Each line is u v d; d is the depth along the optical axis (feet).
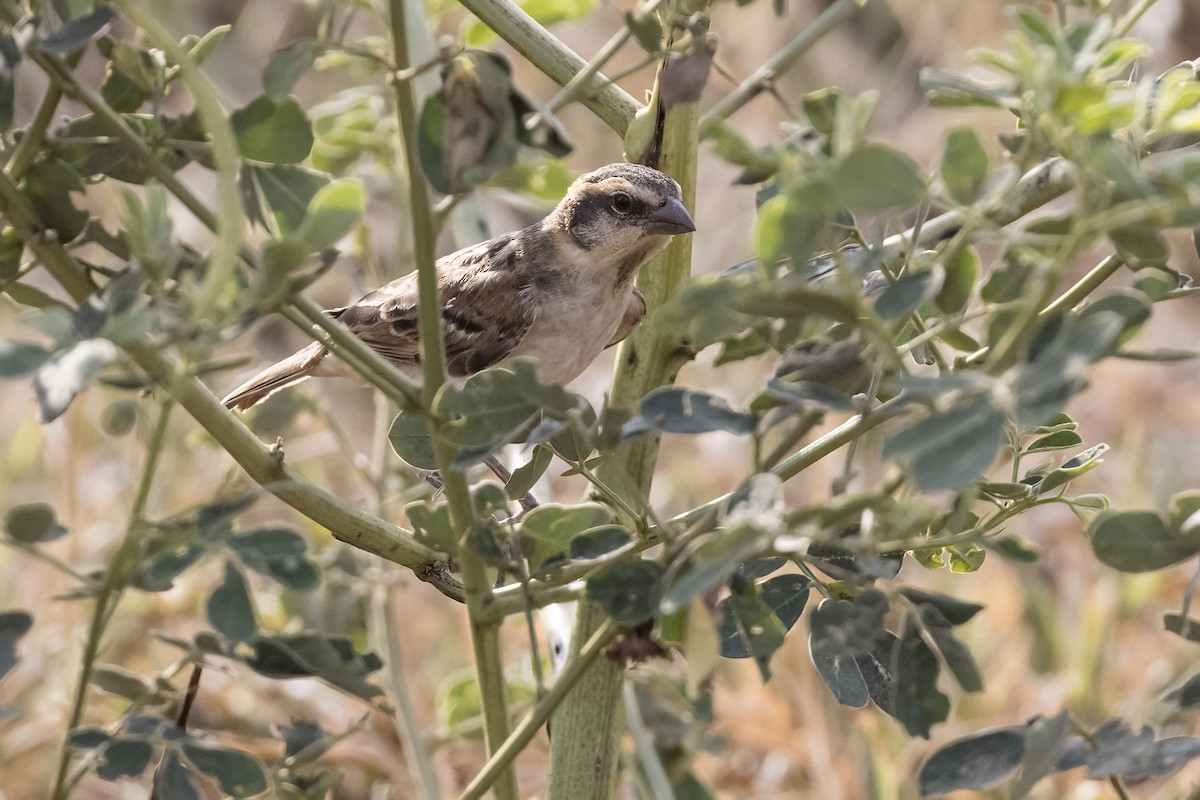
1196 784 21.30
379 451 35.32
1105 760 14.87
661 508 41.42
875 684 16.67
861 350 13.96
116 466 39.04
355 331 33.88
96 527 37.55
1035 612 37.37
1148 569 15.03
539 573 15.49
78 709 14.55
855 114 13.48
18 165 15.29
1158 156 16.74
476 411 14.65
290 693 33.45
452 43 14.11
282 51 14.37
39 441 39.93
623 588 14.51
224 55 49.06
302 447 39.50
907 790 31.48
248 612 13.66
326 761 31.63
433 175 13.98
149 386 13.94
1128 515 14.98
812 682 33.88
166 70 16.92
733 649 17.43
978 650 36.37
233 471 30.04
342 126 35.24
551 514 15.51
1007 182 13.14
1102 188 12.75
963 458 11.77
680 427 14.24
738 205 50.65
